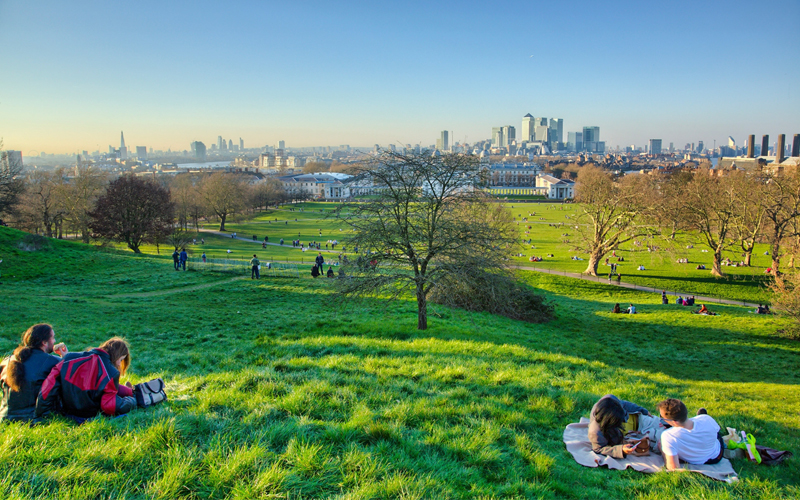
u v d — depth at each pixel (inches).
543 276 2566.4
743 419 436.8
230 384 362.0
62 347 331.6
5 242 1593.3
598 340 1269.7
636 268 2920.8
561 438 343.3
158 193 2677.2
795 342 1347.2
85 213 2881.4
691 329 1486.2
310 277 1628.9
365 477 231.0
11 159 2361.0
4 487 194.7
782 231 2437.3
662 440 303.3
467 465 268.8
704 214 2696.9
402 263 962.1
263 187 6875.0
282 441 260.5
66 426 261.6
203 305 1141.7
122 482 208.1
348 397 352.5
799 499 268.7
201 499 204.5
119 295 1221.7
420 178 893.2
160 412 285.0
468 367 523.5
